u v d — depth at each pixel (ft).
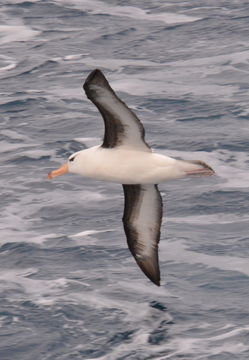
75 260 68.95
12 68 114.52
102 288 64.80
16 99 103.65
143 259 52.90
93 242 71.61
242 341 57.72
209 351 56.85
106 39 123.95
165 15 133.59
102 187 81.71
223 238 71.36
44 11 135.54
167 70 110.93
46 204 78.54
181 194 79.77
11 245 71.20
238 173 82.99
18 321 60.95
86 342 58.44
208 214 76.02
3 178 83.82
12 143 91.56
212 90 103.60
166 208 77.41
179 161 48.42
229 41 120.26
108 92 45.21
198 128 93.25
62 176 84.02
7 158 88.07
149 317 60.95
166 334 58.90
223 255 68.64
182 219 75.25
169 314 61.16
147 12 135.44
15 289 64.95
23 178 83.66
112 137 48.42
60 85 107.96
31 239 72.18
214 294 63.52
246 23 127.13
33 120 97.55
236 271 66.23
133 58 116.06
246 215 75.25
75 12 135.03
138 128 47.65
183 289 64.39
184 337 58.44
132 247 53.01
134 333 59.16
